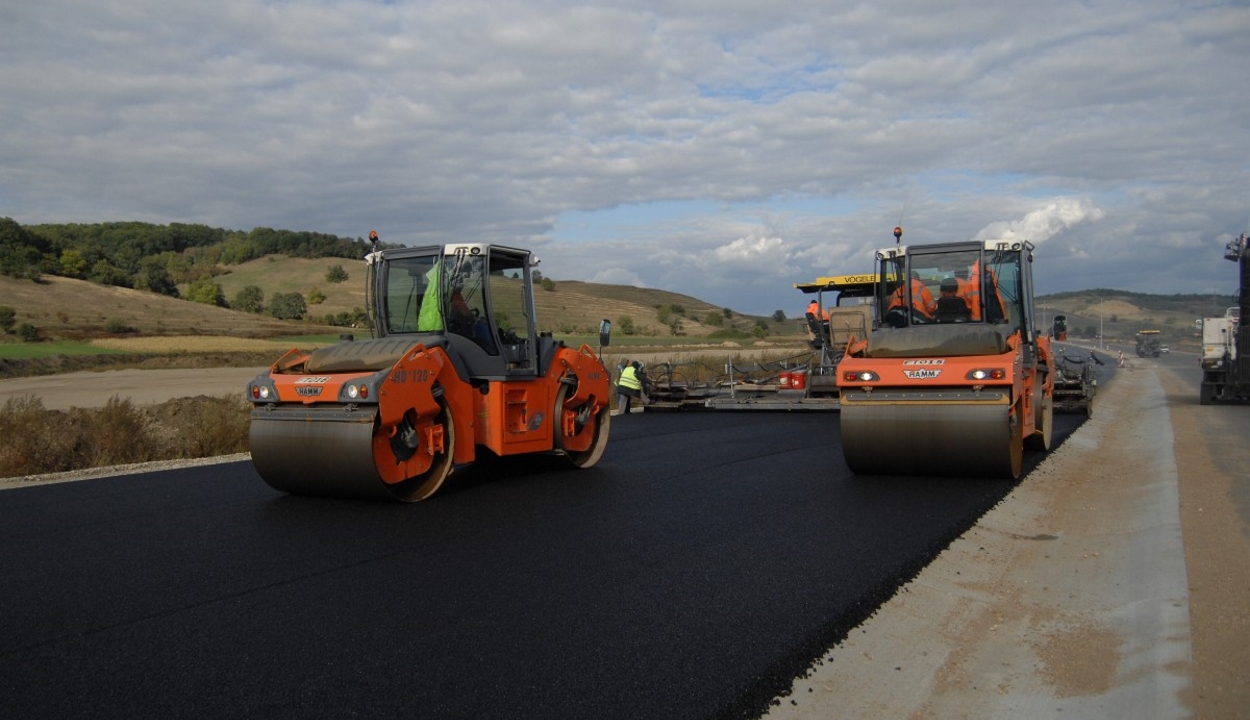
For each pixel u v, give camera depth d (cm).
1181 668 448
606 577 583
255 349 4934
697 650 457
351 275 10931
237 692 405
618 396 1916
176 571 600
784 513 780
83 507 819
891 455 931
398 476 820
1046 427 1218
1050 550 698
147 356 4284
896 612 537
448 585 566
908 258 1166
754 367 2219
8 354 3975
